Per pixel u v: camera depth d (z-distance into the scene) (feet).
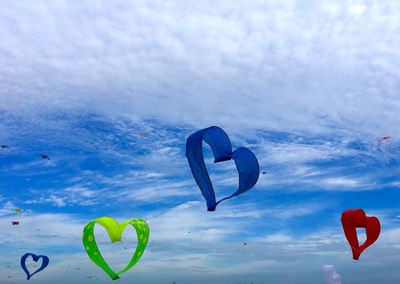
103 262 90.02
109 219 89.66
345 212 81.00
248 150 54.95
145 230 91.61
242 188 55.98
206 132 54.65
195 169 55.98
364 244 80.43
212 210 57.26
